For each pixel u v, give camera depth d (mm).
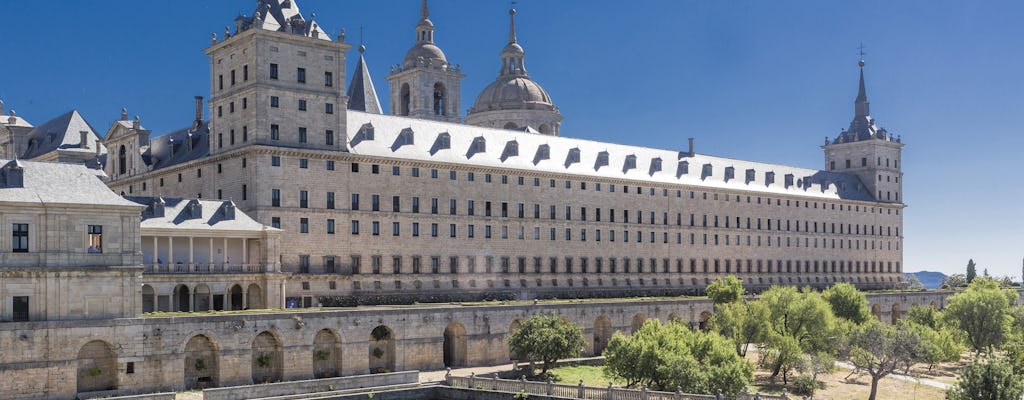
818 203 193500
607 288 151000
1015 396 78938
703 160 177875
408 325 102062
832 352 118000
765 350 120000
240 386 82000
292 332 93125
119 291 82562
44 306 79000
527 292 139125
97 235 81750
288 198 116625
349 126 127125
